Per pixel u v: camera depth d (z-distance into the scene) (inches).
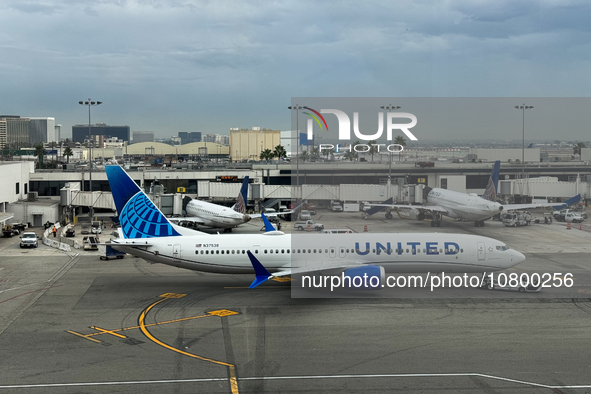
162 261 2146.9
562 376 1296.8
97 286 2210.9
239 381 1272.1
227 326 1680.6
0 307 1897.1
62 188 4699.8
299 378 1288.1
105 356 1430.9
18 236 3641.7
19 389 1226.0
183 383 1259.8
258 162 7239.2
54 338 1573.6
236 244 2129.7
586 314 1798.7
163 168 6141.7
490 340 1546.5
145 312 1834.4
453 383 1258.6
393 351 1461.6
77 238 3531.0
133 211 2203.5
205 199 4894.2
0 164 4296.3
